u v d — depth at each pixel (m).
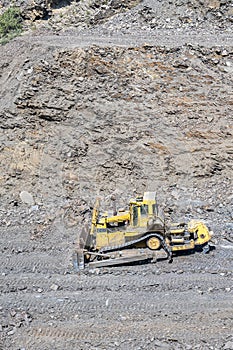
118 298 16.23
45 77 28.08
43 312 15.67
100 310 15.61
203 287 16.77
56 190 26.14
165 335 14.24
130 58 28.45
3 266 19.06
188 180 26.33
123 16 35.81
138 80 27.91
